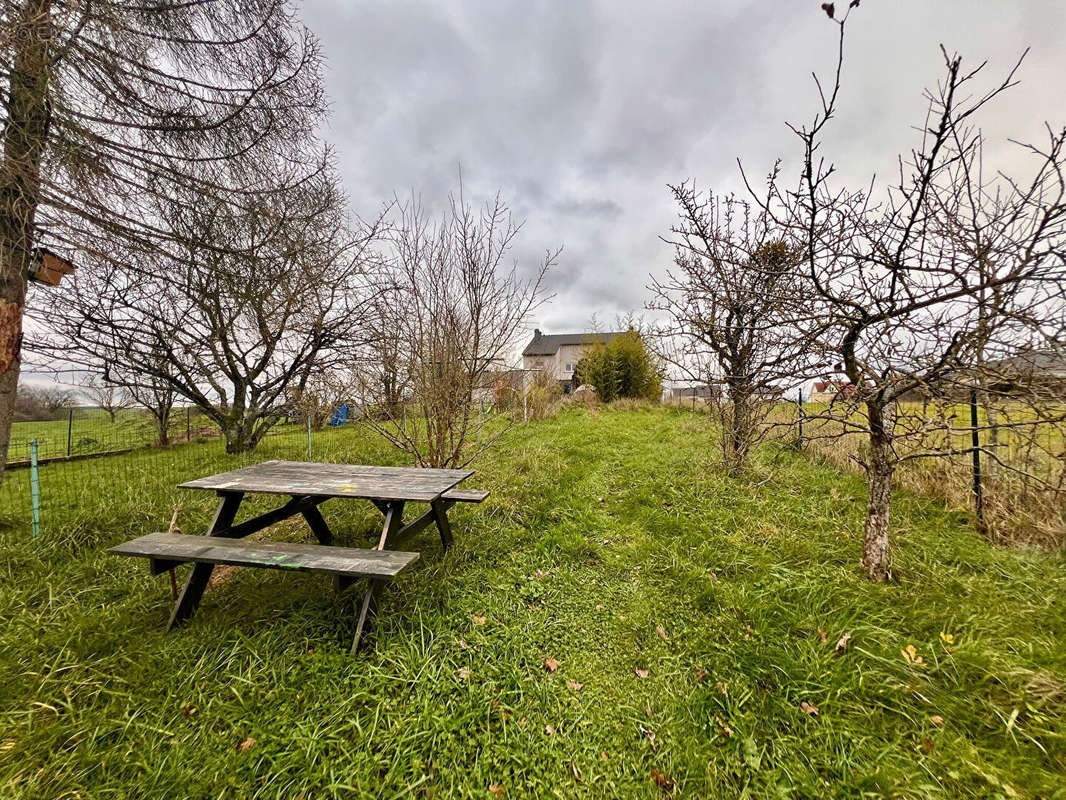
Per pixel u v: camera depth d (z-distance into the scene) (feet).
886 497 8.43
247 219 14.23
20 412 30.78
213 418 24.40
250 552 6.88
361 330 24.62
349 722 5.21
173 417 31.63
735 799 4.53
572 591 8.75
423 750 4.97
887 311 7.00
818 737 5.18
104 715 5.28
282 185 14.55
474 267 15.26
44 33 8.48
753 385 10.69
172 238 11.78
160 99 11.35
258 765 4.68
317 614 7.27
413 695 5.71
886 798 4.43
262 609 7.55
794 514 11.89
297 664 6.18
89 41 9.29
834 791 4.54
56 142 9.44
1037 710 5.26
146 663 6.17
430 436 15.64
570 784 4.70
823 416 9.27
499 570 9.48
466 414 16.17
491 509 12.90
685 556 10.00
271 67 12.87
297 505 10.18
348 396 18.10
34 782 4.42
